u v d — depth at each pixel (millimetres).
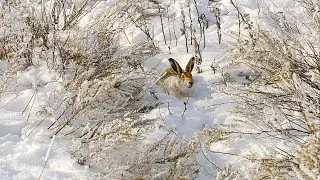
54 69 6125
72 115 5074
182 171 4297
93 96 5047
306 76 5023
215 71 6562
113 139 4434
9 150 4621
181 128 5234
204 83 6383
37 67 6211
